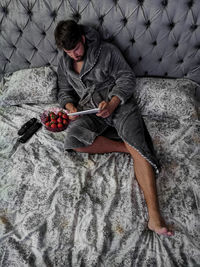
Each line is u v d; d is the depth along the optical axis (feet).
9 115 4.30
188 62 4.02
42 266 2.55
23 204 3.10
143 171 3.17
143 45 3.92
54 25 3.90
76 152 3.69
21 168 3.48
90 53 3.55
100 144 3.55
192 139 3.65
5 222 2.94
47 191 3.20
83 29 3.54
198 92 4.31
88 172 3.40
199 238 2.70
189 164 3.35
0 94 4.54
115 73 3.75
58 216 2.95
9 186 3.29
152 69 4.27
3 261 2.61
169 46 3.89
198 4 3.38
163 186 3.16
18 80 4.32
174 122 3.92
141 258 2.58
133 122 3.50
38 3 3.72
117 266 2.53
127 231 2.79
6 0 3.77
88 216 2.93
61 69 3.99
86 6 3.66
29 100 4.33
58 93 4.19
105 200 3.09
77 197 3.11
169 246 2.65
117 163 3.51
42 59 4.42
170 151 3.54
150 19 3.62
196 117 3.86
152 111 3.93
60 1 3.66
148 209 2.91
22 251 2.68
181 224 2.81
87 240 2.73
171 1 3.43
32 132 3.93
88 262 2.57
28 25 3.96
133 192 3.16
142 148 3.24
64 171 3.42
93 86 3.79
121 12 3.62
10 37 4.15
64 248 2.69
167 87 3.98
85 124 3.67
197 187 3.11
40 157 3.62
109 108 3.48
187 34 3.68
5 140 3.91
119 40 3.91
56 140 3.85
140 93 4.02
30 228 2.86
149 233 2.78
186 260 2.53
